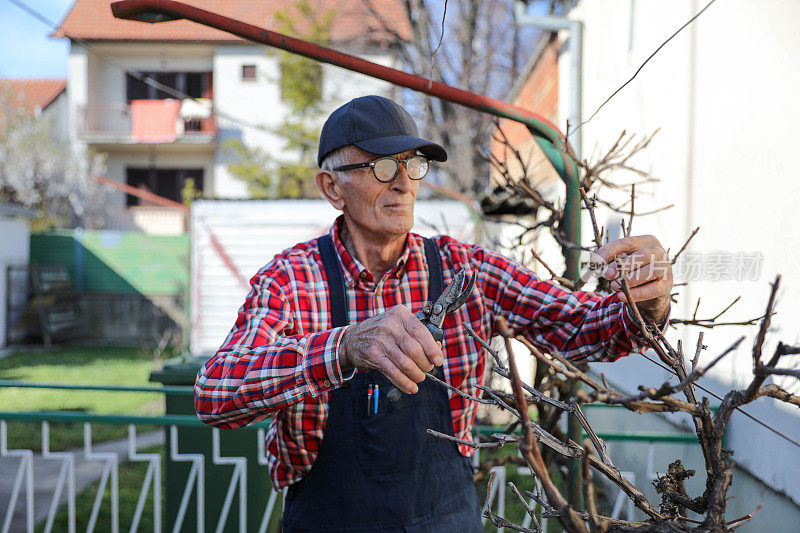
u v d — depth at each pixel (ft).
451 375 4.99
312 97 45.91
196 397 4.22
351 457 4.78
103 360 35.58
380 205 4.85
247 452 10.14
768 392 2.93
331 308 4.95
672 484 3.45
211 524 10.15
